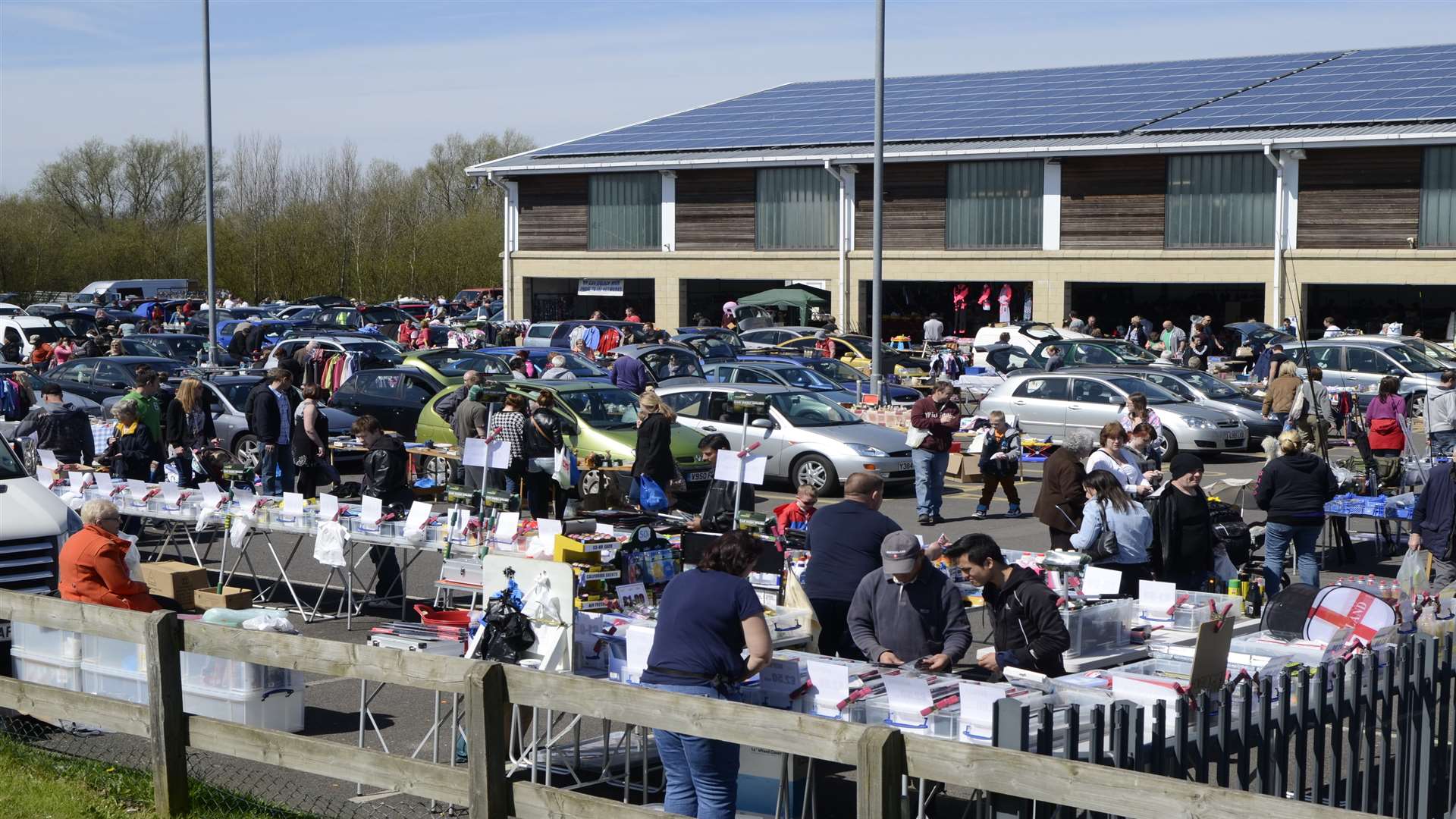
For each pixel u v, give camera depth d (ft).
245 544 40.60
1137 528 34.47
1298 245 126.00
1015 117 145.07
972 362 118.01
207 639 23.27
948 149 138.41
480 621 27.22
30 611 25.62
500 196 321.11
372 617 39.93
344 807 24.47
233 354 120.37
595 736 28.40
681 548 31.91
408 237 268.62
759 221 151.84
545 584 26.55
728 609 22.16
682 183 155.94
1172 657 27.12
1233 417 79.30
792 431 65.82
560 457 52.70
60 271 259.19
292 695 28.53
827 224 148.36
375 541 36.94
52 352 105.09
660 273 157.38
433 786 21.25
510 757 25.61
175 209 307.17
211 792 24.57
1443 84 127.75
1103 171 134.62
